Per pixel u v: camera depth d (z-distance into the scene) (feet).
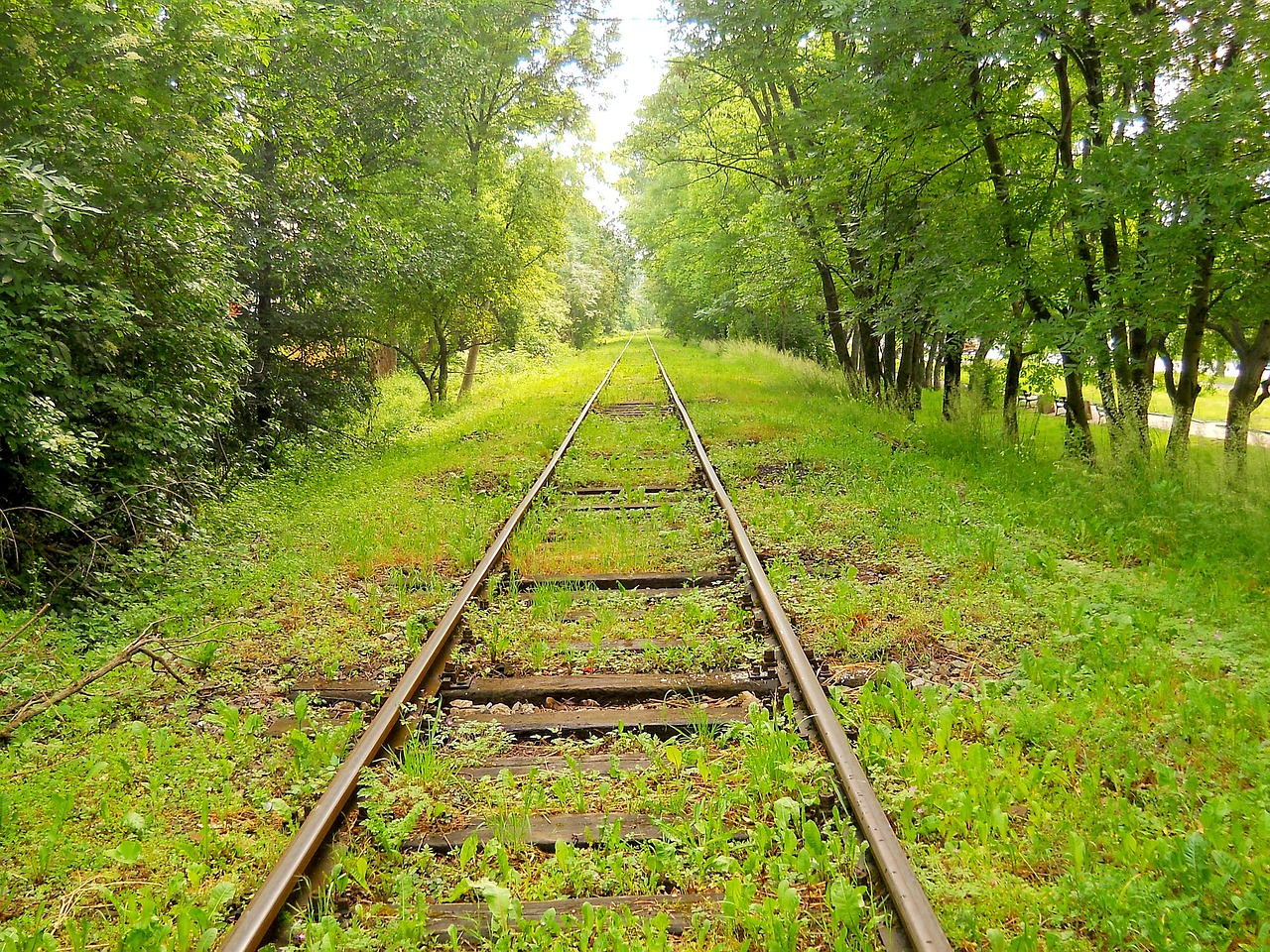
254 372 40.16
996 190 34.42
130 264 25.13
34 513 21.18
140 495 23.81
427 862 10.48
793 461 35.70
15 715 14.14
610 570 21.89
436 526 26.25
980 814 10.71
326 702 15.44
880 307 45.32
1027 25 28.53
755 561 20.62
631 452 39.27
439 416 63.77
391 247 43.73
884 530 24.41
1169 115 26.63
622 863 10.21
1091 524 24.12
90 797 12.35
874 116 35.45
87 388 21.90
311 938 8.90
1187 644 16.15
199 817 11.84
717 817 11.01
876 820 10.17
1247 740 12.54
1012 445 37.65
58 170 21.83
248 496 31.42
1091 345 29.58
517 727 13.88
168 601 20.54
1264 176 26.40
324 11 37.81
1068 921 9.24
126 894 10.08
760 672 15.76
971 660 16.03
